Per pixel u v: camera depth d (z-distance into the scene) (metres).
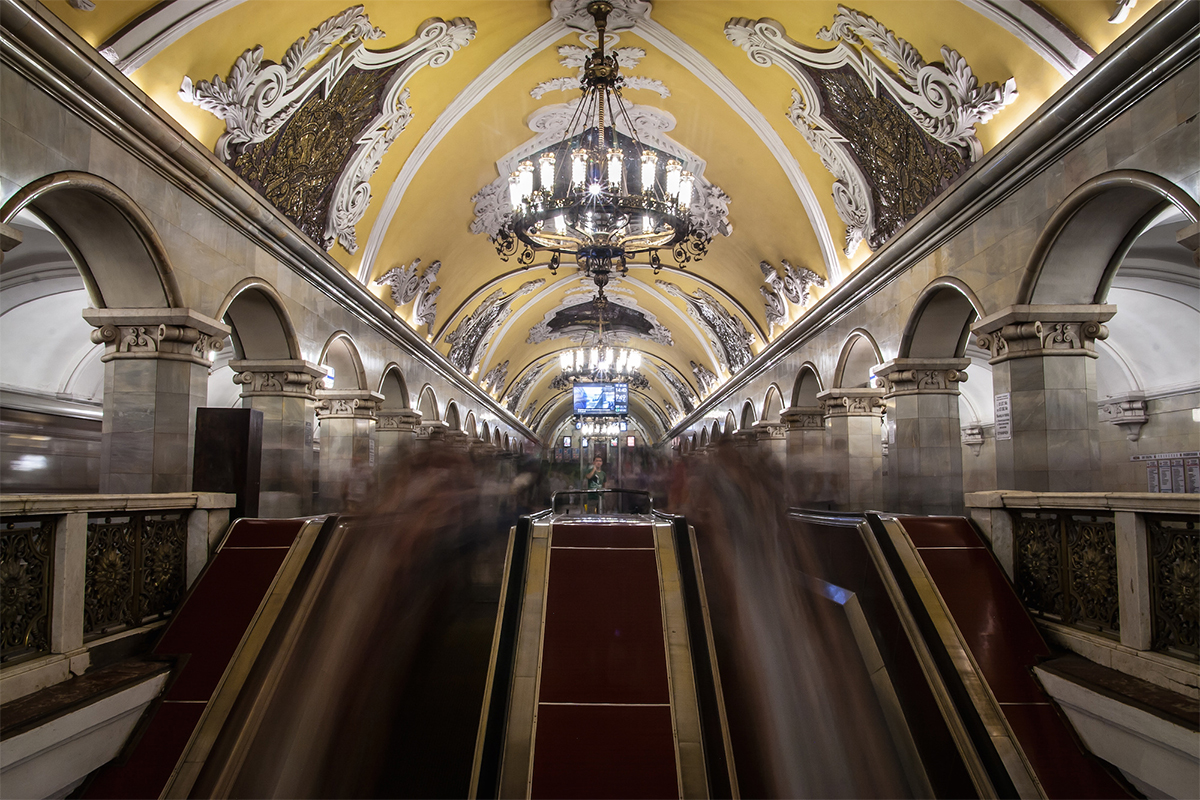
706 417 26.70
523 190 8.80
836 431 11.62
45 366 12.75
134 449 6.19
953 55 6.97
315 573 5.08
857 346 11.27
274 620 4.70
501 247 9.59
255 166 7.60
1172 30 4.72
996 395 6.96
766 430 16.02
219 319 7.11
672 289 19.77
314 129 8.33
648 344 27.81
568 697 4.11
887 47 7.61
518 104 11.04
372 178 10.24
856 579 5.55
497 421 27.16
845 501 11.33
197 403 6.61
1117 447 14.06
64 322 12.26
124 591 4.57
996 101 6.74
